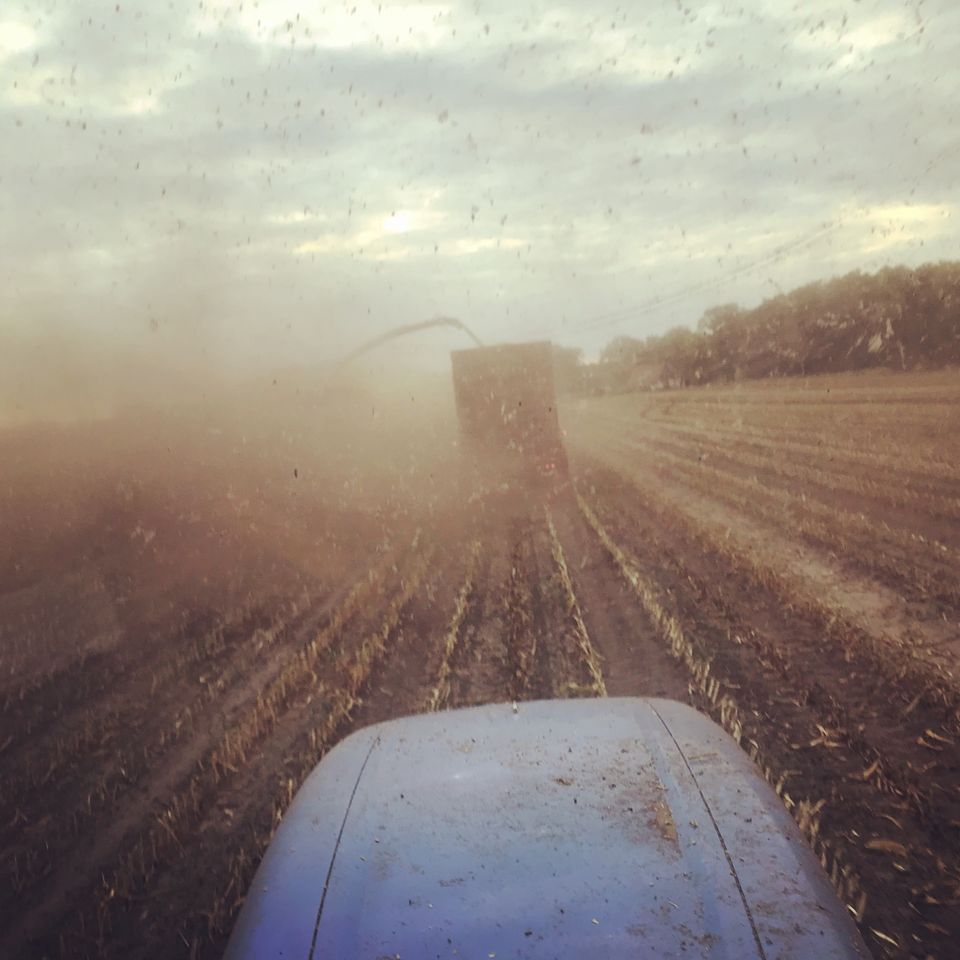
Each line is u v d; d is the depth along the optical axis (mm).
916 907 4512
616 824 2830
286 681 9328
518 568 14125
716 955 2355
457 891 2617
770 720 7062
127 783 7391
